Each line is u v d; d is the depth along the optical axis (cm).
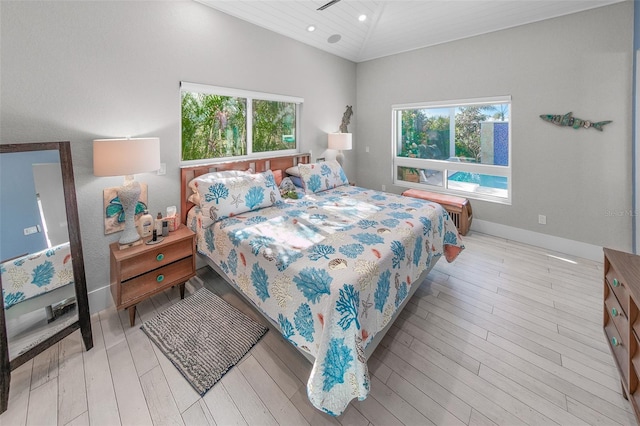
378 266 162
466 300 237
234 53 300
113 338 194
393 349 184
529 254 323
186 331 200
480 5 313
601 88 286
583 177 307
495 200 379
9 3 175
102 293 229
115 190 229
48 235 174
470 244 354
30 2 181
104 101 218
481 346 185
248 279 193
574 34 295
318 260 164
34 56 185
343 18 347
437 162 430
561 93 309
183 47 259
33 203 170
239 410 144
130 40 226
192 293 248
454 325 206
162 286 220
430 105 412
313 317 146
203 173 284
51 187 176
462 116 401
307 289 150
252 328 204
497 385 156
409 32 380
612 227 295
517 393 151
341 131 466
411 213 249
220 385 158
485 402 147
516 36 331
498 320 211
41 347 165
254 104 339
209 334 197
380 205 277
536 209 343
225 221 236
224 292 250
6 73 177
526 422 136
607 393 150
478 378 161
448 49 386
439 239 257
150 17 236
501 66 346
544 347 183
